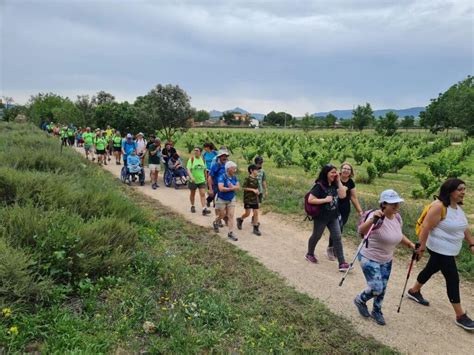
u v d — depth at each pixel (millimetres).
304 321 4875
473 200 14703
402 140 51875
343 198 6664
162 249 6734
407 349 4422
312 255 6992
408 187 17703
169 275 5582
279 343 4316
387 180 20031
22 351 3625
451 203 4844
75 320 4129
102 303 4645
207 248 7430
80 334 3896
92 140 21500
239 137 49750
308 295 5648
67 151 18391
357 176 19562
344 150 34344
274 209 10906
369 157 26625
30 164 11055
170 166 14945
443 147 39250
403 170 24688
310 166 21109
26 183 7516
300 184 15148
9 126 32875
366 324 4922
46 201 7180
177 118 29797
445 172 19562
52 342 3750
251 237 8492
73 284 4961
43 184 7758
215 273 6086
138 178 16375
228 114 155500
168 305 4848
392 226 4746
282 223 9750
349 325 4859
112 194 8594
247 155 26672
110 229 6246
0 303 4062
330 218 6605
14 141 17219
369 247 4855
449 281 4906
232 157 31484
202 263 6613
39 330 3900
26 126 35344
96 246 5609
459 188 4750
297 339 4473
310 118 81312
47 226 5582
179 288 5281
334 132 90375
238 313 4875
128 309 4578
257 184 8672
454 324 4980
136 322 4332
